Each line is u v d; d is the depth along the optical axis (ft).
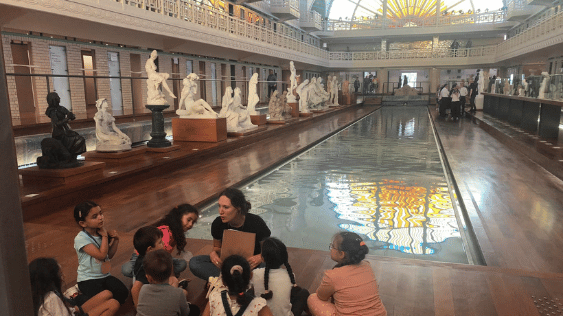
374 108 108.37
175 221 11.37
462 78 134.92
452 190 25.50
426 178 28.91
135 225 17.52
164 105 31.73
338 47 144.15
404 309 10.40
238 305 7.78
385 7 129.49
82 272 10.51
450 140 44.09
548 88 37.35
